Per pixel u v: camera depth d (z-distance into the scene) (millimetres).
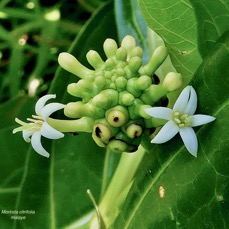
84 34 240
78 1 314
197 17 194
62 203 246
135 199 196
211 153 178
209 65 180
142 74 181
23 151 278
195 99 176
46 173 247
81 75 187
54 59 315
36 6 317
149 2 193
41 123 185
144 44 228
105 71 181
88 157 246
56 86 236
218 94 177
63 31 316
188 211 182
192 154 175
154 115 173
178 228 184
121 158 225
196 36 198
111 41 188
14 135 280
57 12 316
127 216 199
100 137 177
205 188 179
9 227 265
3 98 327
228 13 190
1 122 281
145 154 211
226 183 176
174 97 197
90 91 180
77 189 246
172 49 202
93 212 244
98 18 241
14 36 319
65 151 247
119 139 177
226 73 176
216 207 177
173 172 186
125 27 234
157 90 177
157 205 189
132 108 176
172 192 185
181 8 193
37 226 246
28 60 326
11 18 326
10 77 318
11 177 274
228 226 176
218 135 177
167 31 199
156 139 173
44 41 314
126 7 235
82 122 184
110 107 177
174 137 186
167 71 207
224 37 178
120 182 223
